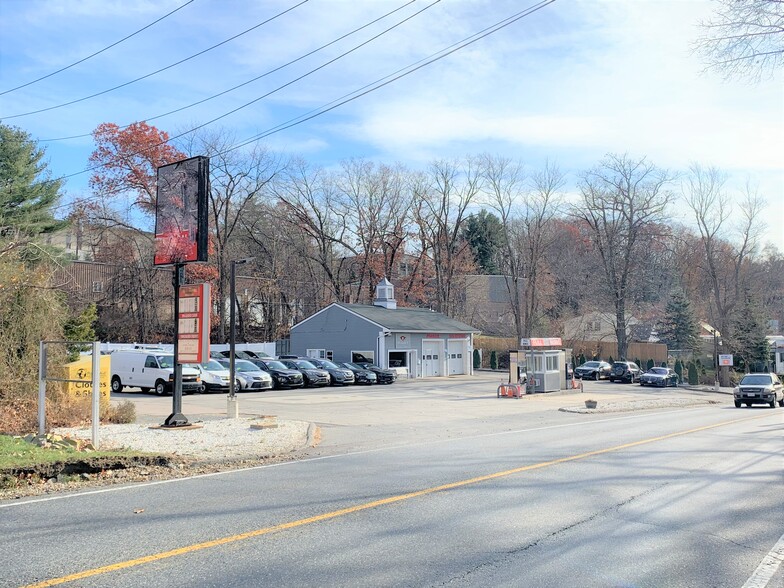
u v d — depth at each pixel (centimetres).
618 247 6700
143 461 1116
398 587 518
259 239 6344
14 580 528
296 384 3678
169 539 651
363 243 6712
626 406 2756
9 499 853
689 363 5866
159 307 5734
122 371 3241
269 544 635
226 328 5894
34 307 1731
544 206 6725
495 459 1208
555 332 7325
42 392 1342
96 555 596
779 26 1188
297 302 6562
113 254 5372
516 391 3269
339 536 666
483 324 8031
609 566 580
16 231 2152
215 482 983
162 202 1734
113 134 4975
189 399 2881
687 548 640
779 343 7125
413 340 4978
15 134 3484
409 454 1298
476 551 618
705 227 5831
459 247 7312
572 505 816
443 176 6800
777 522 748
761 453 1293
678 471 1072
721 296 6994
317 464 1173
